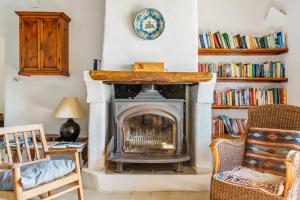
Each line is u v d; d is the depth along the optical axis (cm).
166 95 375
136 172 312
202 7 399
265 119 261
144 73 305
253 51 381
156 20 334
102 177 303
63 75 378
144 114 321
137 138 336
